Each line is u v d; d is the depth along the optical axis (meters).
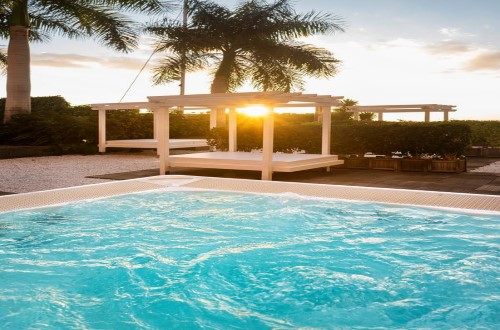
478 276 4.32
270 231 5.64
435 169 11.37
